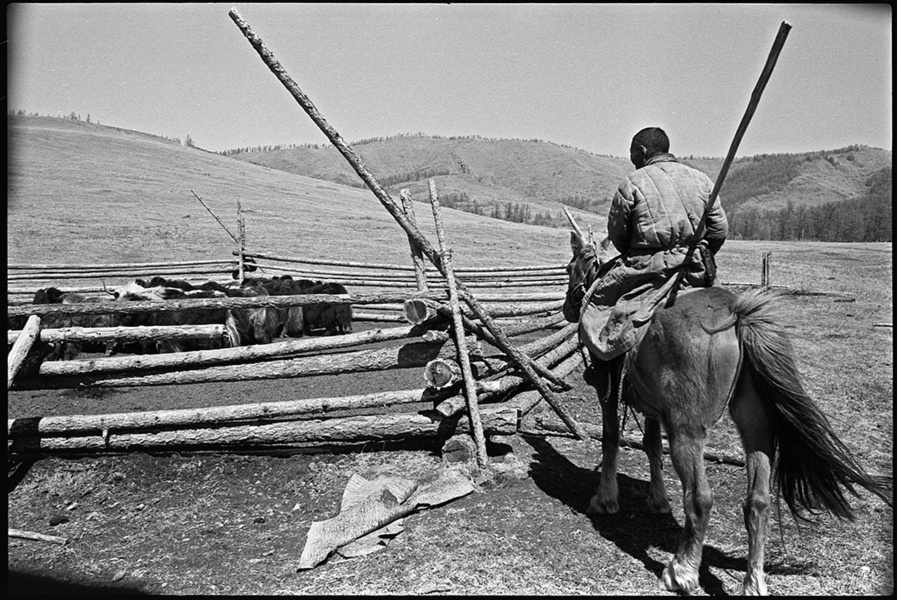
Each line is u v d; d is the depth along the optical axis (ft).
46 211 98.48
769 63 11.71
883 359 36.24
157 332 22.33
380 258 82.12
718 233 15.47
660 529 16.67
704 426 13.41
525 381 24.53
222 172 214.07
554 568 14.83
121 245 78.43
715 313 13.55
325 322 40.98
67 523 18.26
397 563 15.16
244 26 18.45
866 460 21.33
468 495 18.72
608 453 17.35
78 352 32.63
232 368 22.16
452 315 21.24
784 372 12.75
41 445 20.75
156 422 20.95
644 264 15.31
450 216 177.88
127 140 247.29
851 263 102.01
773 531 16.60
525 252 99.14
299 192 195.83
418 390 21.65
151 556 16.35
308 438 21.26
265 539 16.98
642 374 14.78
